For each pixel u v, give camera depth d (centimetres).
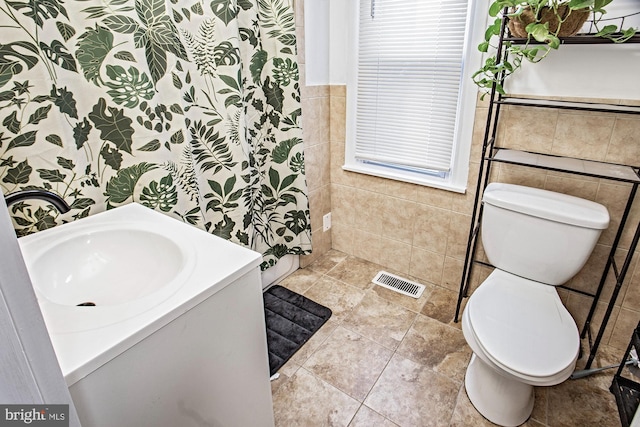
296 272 233
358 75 204
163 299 74
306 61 193
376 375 157
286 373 159
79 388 60
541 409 141
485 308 135
